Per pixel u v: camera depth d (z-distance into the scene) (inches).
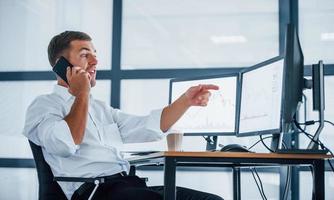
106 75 163.6
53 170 76.9
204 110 113.1
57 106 80.4
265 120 90.0
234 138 154.5
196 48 162.9
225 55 161.2
